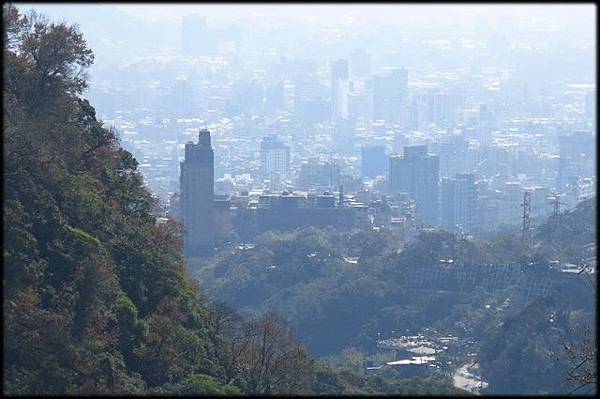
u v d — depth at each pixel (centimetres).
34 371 18288
